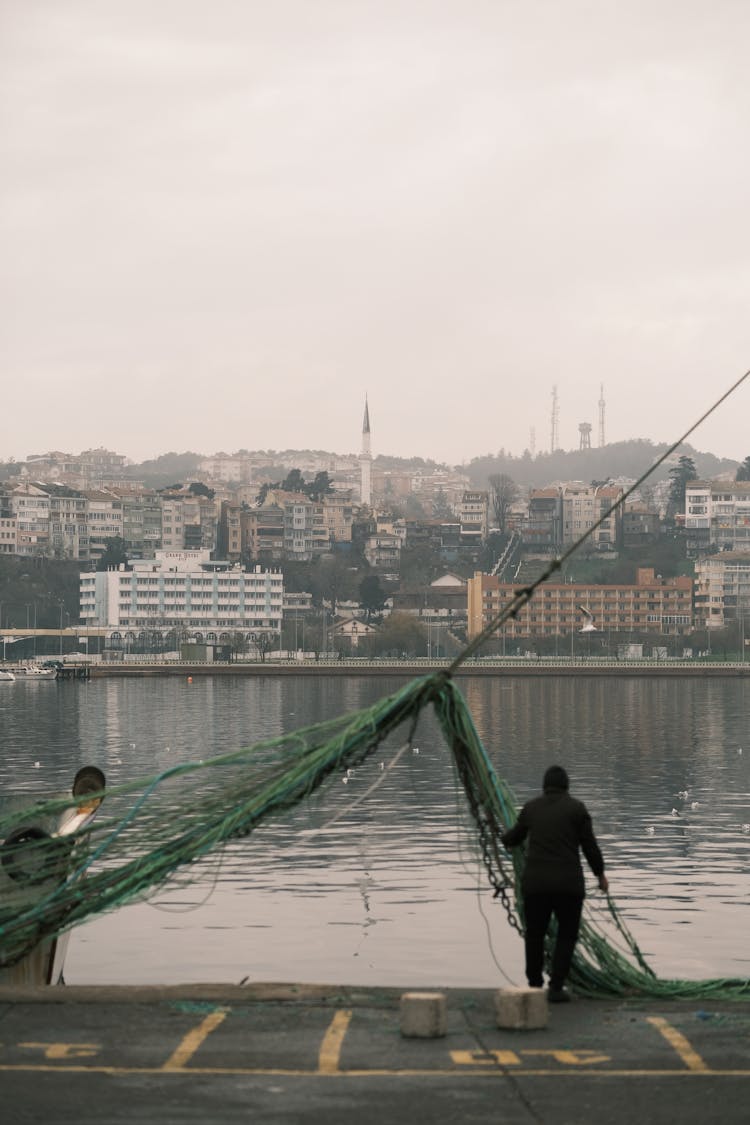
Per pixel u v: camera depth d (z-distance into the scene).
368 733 18.27
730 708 157.38
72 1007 15.87
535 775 75.56
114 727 127.50
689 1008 16.36
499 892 18.48
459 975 28.19
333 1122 11.74
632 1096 12.51
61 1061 13.59
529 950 16.94
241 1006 15.98
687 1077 13.12
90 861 18.66
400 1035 14.66
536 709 155.75
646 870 40.69
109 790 19.00
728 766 81.56
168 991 16.34
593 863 17.09
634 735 111.62
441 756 81.00
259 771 18.92
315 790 18.44
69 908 18.38
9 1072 13.17
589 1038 14.63
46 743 106.31
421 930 32.03
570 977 17.73
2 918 18.33
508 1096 12.52
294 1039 14.49
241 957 29.64
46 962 23.02
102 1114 11.91
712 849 45.16
